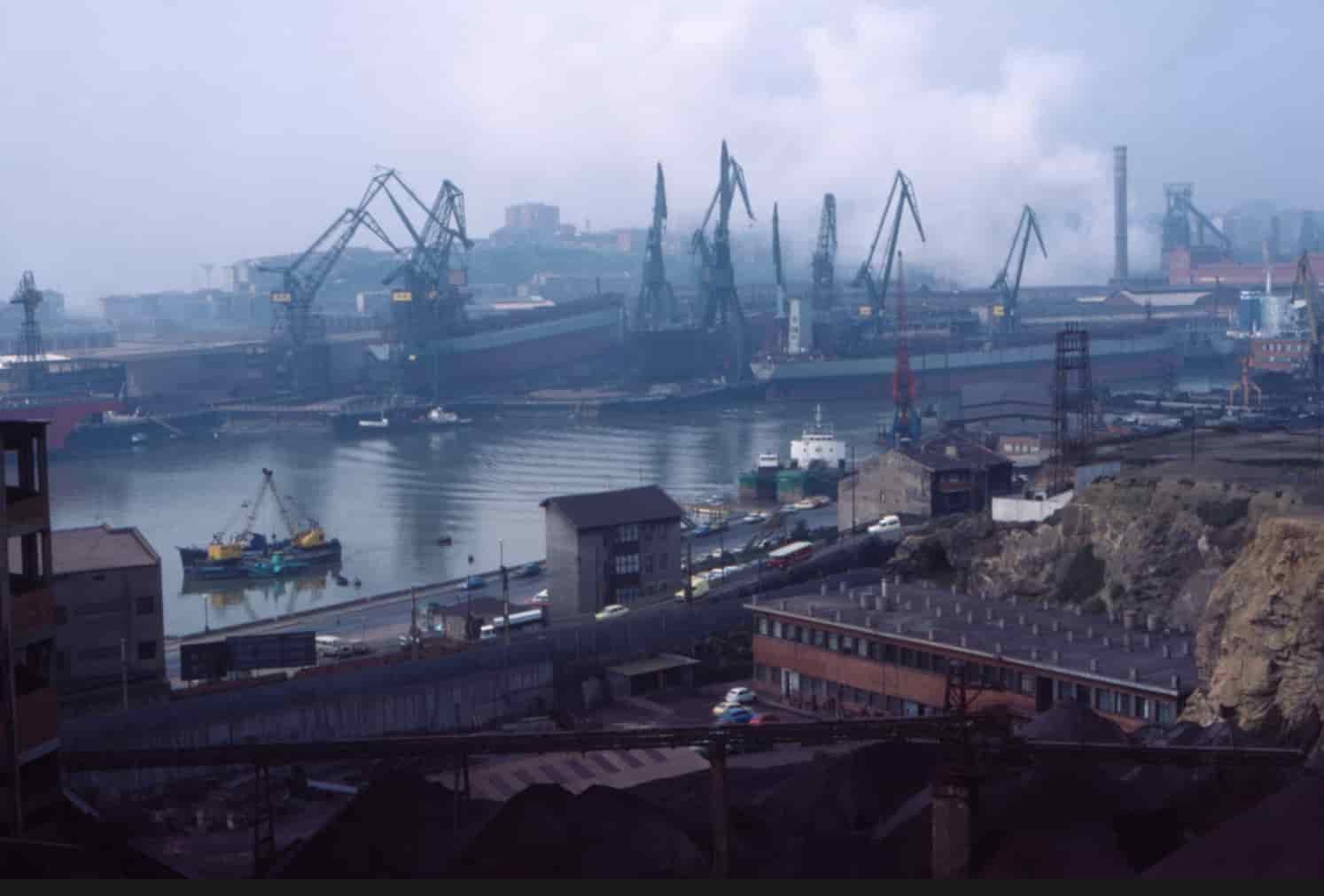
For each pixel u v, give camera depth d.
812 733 58.25
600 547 126.38
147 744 84.38
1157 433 166.50
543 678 102.56
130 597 96.00
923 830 56.97
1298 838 45.81
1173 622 98.69
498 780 80.75
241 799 80.81
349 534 197.75
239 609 157.50
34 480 48.91
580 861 55.31
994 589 112.56
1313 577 71.69
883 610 98.75
